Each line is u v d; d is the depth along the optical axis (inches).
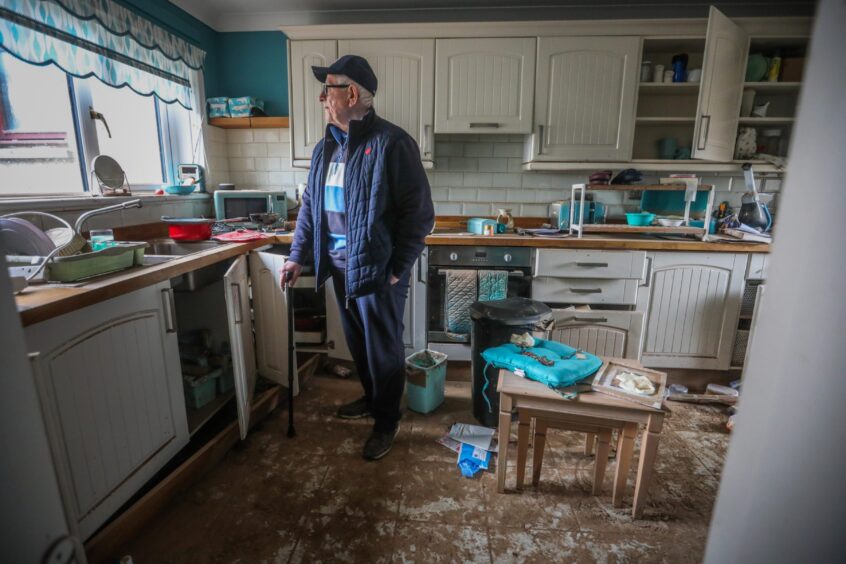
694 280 95.3
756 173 110.6
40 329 41.8
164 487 59.5
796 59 103.0
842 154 9.9
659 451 74.2
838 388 10.3
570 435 78.9
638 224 100.3
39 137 78.4
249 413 76.2
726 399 89.0
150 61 97.5
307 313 107.8
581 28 100.8
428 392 84.5
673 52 112.2
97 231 69.2
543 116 105.3
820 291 10.5
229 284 68.4
